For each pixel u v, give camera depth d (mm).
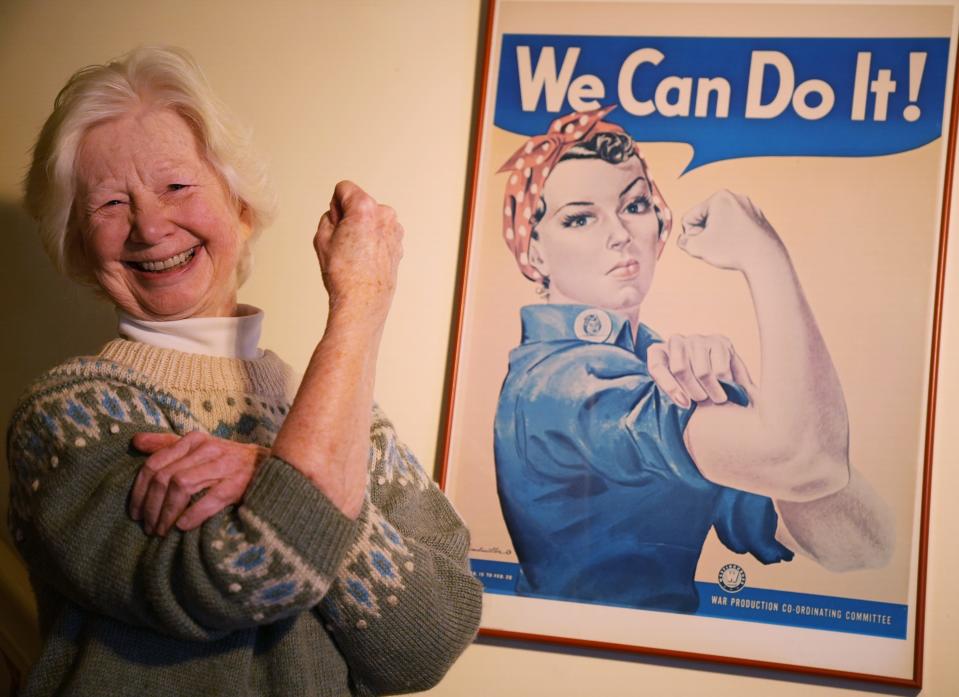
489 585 1452
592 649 1443
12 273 1590
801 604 1392
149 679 856
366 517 915
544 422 1461
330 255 908
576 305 1470
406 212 1529
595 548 1438
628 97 1479
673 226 1456
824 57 1438
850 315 1407
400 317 1520
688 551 1420
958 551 1382
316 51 1570
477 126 1515
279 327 1537
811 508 1398
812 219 1425
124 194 967
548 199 1486
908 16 1424
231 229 1028
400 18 1557
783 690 1400
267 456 829
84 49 1601
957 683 1369
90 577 812
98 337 1578
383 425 1090
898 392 1391
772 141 1442
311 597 795
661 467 1434
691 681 1419
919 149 1409
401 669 938
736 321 1433
